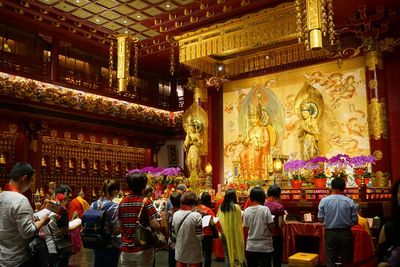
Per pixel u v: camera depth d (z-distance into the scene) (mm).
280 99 16703
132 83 19594
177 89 21531
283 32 12914
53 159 16938
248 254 5863
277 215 6680
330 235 6191
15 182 3953
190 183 15938
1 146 15297
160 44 17016
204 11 14344
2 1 13656
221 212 6637
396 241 3518
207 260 7199
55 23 15492
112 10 14461
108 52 18219
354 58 15031
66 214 5320
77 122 16891
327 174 14492
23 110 14992
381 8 13242
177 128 20906
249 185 14586
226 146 18109
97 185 18516
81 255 11383
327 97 15508
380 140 13594
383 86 13867
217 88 18219
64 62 17094
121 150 19875
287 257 9414
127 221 4547
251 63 16719
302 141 15367
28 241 3816
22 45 15594
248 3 13438
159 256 11070
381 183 13391
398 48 13984
